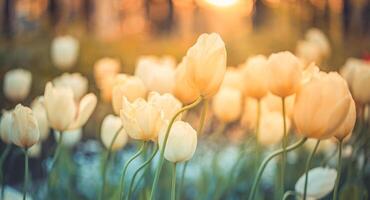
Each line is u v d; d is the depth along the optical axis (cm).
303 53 213
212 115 306
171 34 865
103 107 320
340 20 548
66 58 225
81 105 111
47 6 668
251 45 501
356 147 139
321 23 504
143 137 94
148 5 1009
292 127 201
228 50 501
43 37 457
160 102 98
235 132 284
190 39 582
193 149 93
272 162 212
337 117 90
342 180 156
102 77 217
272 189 206
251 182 173
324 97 90
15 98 178
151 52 519
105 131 121
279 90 97
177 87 108
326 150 163
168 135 92
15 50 392
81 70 407
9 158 229
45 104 110
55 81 179
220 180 158
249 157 189
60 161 150
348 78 143
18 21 566
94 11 800
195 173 215
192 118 313
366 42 462
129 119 93
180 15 993
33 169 231
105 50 464
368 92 125
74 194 165
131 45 511
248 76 121
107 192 142
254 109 157
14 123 100
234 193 178
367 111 138
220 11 720
